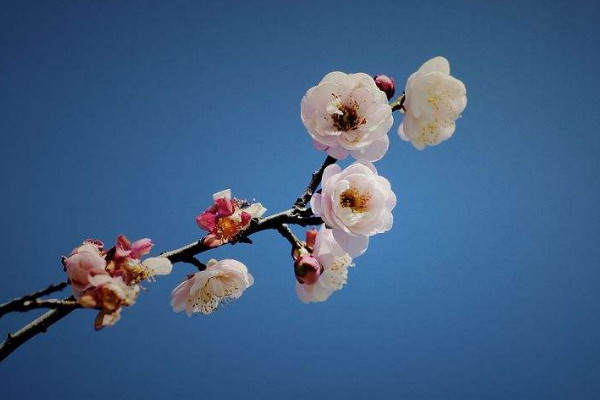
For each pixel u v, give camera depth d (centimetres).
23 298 40
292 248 44
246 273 44
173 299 44
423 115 43
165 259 42
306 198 44
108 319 40
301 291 44
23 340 42
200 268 44
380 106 42
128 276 41
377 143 43
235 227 43
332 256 44
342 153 43
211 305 44
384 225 43
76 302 41
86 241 41
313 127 42
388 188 43
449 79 43
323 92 43
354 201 43
